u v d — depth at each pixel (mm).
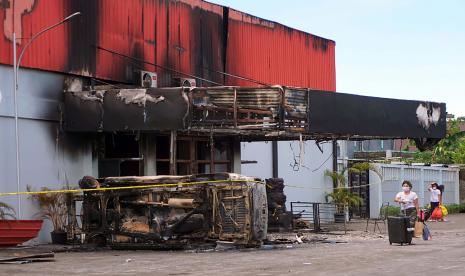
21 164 21469
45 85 22281
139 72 25266
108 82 24484
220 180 18594
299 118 22266
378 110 25047
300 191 35312
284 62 33688
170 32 27000
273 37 33031
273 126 21812
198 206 18594
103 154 24453
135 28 25453
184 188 18688
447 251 16688
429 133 27078
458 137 57812
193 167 26859
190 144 26750
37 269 13719
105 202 19188
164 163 26188
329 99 23188
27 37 21500
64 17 22734
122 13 24906
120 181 19188
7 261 15211
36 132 22031
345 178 38062
